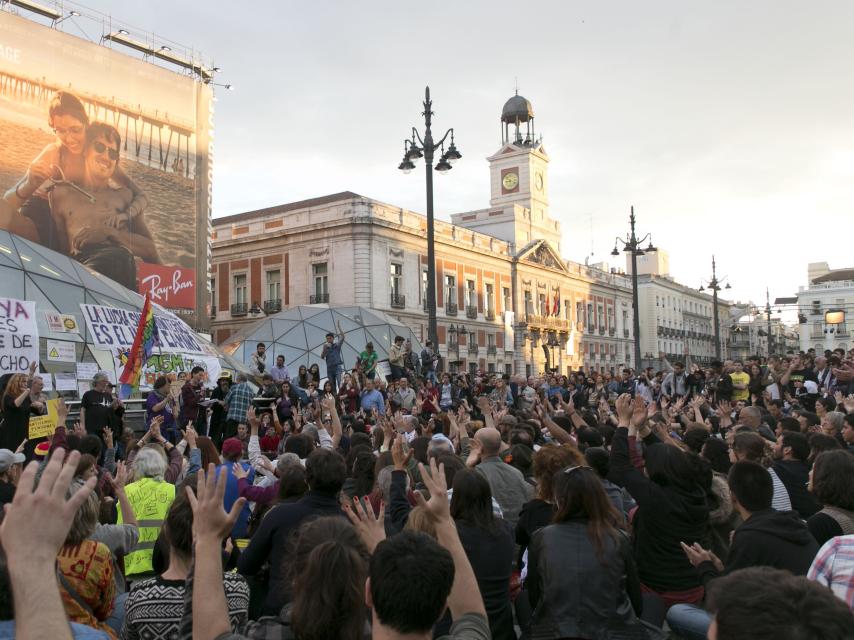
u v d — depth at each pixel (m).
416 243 50.28
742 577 1.95
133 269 32.06
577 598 3.79
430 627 2.44
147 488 6.07
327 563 2.64
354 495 6.72
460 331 53.25
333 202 47.09
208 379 18.23
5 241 17.23
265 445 12.32
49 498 2.04
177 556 4.02
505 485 6.18
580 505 4.08
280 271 49.19
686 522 5.20
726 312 119.94
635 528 5.38
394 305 47.62
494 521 4.50
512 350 60.38
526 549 5.84
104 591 4.19
